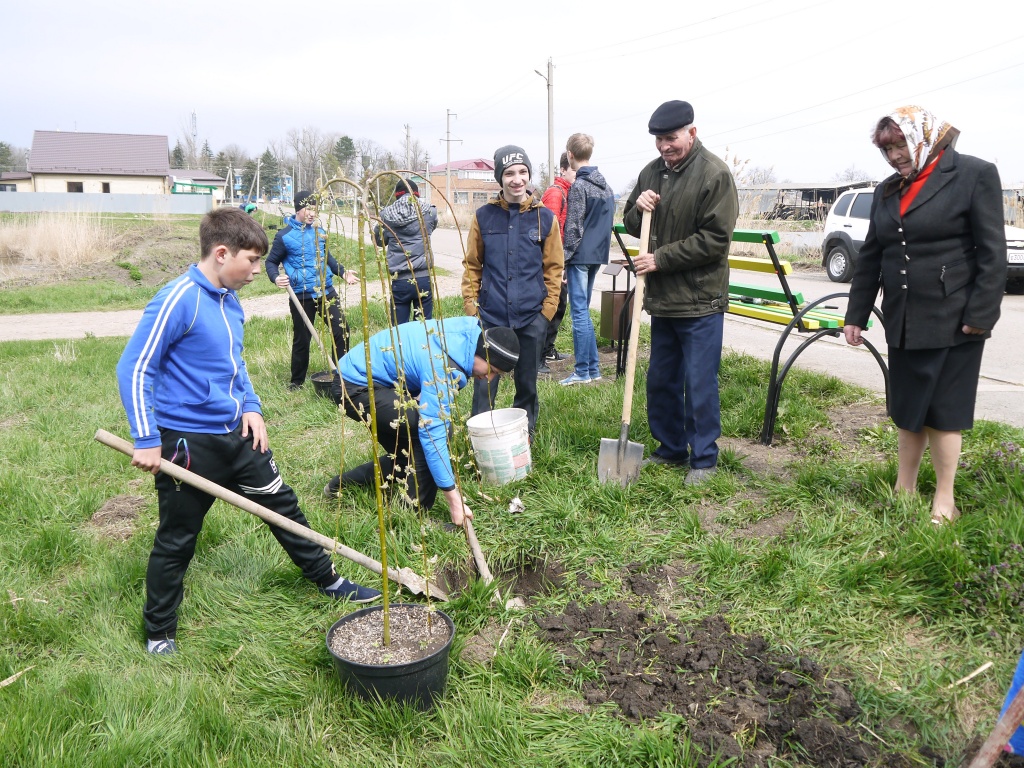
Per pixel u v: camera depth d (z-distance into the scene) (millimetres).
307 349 7305
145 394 2877
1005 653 2938
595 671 2992
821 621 3223
